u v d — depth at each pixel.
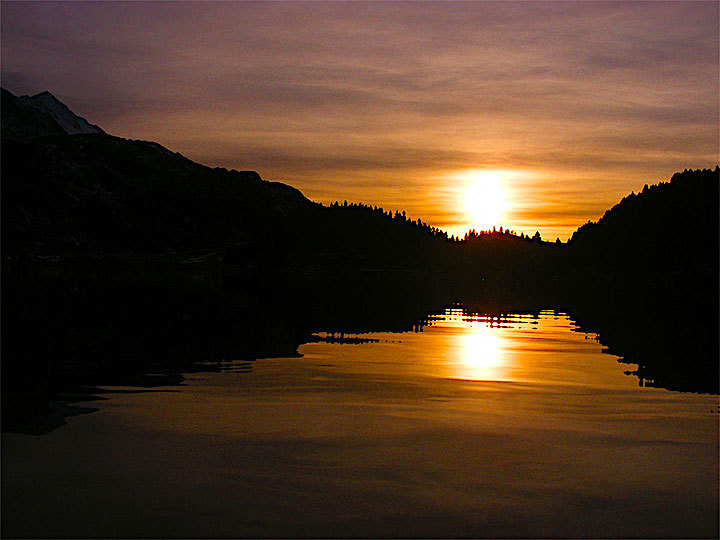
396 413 11.84
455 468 8.59
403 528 6.72
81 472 8.14
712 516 7.16
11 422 10.50
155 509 7.05
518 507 7.31
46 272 88.44
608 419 11.68
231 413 11.55
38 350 18.64
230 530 6.59
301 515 6.98
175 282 78.25
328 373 16.41
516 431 10.63
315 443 9.66
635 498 7.64
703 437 10.46
